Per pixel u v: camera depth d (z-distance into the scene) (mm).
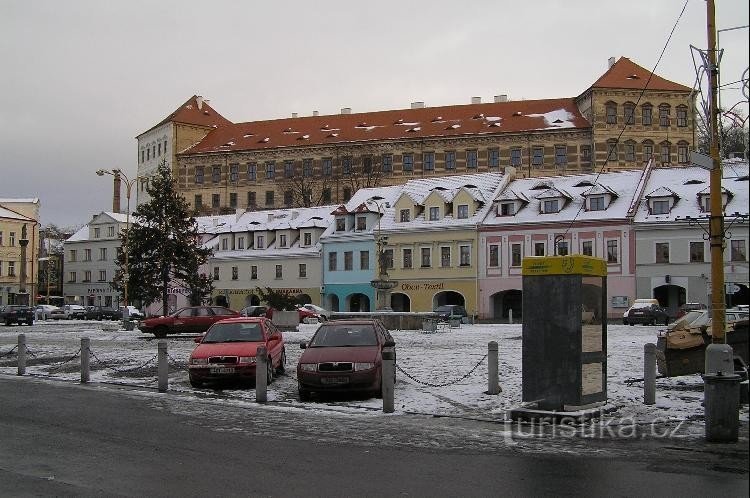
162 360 19938
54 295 123625
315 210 87875
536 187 72500
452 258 72062
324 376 17562
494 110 107562
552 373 14406
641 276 63656
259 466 10383
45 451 11445
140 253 55594
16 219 106312
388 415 15250
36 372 24891
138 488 9141
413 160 105750
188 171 119000
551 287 14523
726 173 60406
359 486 9242
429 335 39781
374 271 76188
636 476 9742
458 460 10797
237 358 20094
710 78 15461
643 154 96188
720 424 12055
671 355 19156
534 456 11078
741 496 8688
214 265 87750
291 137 115312
